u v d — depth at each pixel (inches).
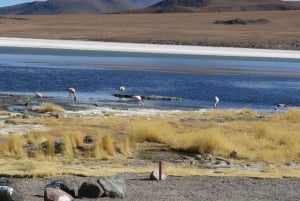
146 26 6998.0
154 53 3617.1
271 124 1268.5
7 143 941.2
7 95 1656.0
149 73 2464.3
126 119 1280.8
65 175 744.3
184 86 2089.1
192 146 994.7
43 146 954.7
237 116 1422.2
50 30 5935.0
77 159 897.5
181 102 1700.3
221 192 669.3
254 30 7003.0
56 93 1800.0
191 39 5226.4
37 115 1310.3
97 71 2456.9
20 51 3324.3
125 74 2388.0
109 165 853.8
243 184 718.5
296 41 5516.7
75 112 1386.6
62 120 1226.0
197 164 891.4
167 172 781.3
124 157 932.0
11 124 1161.4
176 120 1317.7
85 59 3029.0
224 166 877.8
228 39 5418.3
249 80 2389.3
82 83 2058.3
